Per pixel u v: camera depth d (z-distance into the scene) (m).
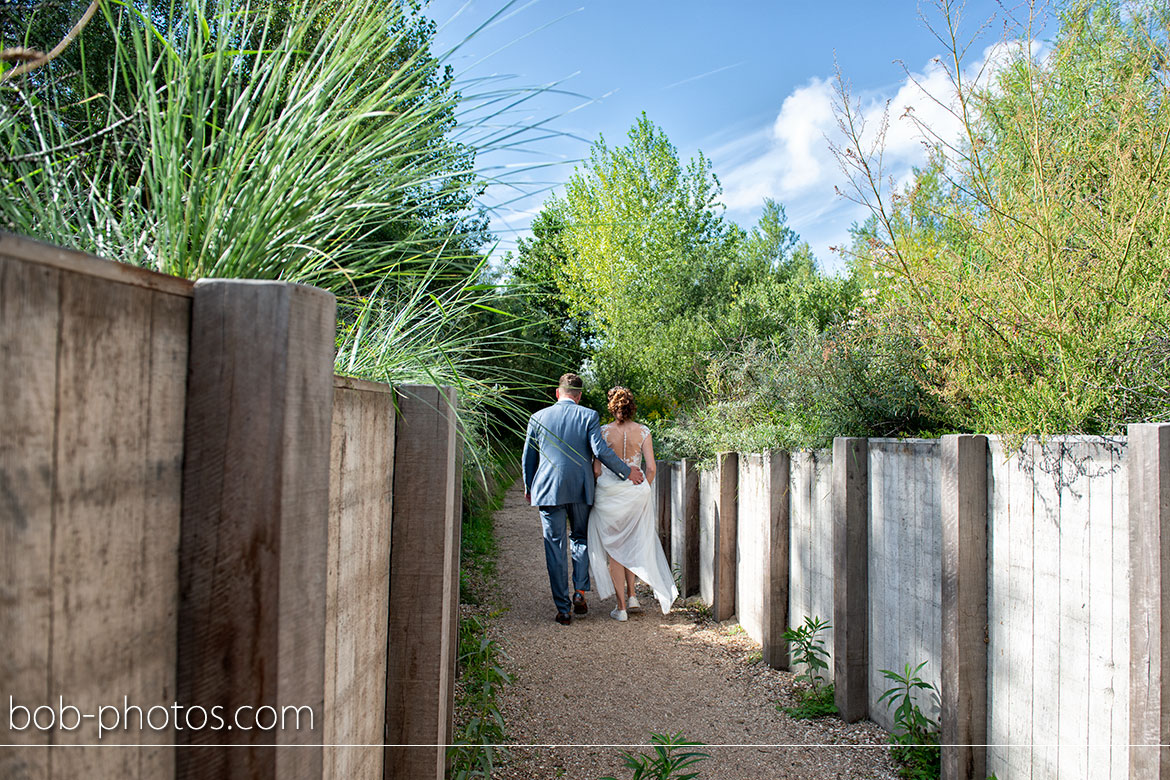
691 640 5.06
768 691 4.02
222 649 0.84
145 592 0.79
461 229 1.67
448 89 1.46
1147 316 2.28
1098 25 2.83
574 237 18.38
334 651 1.31
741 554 5.37
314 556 0.95
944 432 3.30
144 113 1.22
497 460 3.07
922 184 2.96
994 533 2.66
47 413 0.64
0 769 0.59
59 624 0.66
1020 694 2.51
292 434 0.88
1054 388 2.43
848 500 3.53
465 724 3.37
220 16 1.30
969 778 2.68
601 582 5.66
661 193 18.38
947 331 2.83
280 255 1.24
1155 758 1.81
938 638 2.96
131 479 0.76
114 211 1.37
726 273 14.52
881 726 3.43
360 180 1.40
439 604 1.87
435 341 2.01
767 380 5.49
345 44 1.41
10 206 1.08
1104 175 2.68
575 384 5.92
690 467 6.52
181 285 0.84
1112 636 2.10
